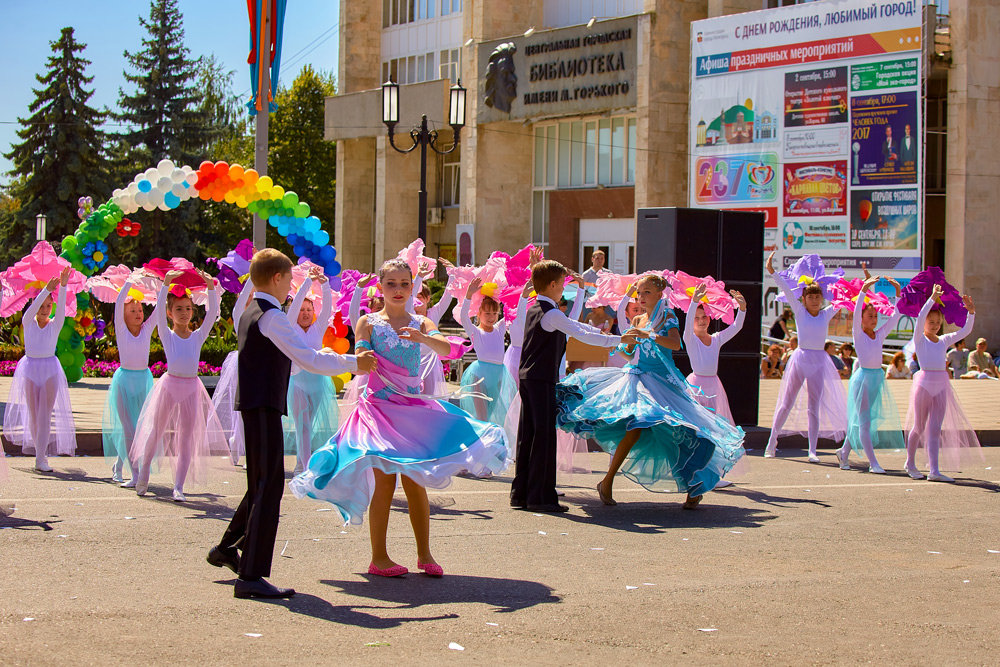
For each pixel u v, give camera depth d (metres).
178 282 9.16
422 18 45.81
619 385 9.21
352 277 11.82
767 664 4.78
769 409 16.55
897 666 4.79
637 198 36.28
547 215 40.94
